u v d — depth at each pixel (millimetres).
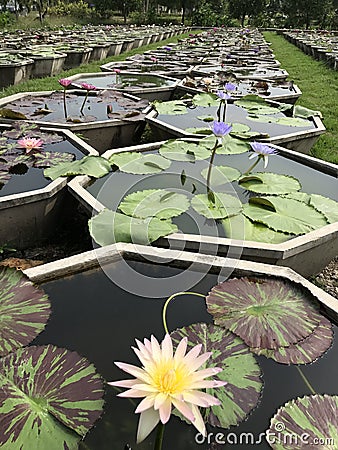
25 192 1509
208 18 17906
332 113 4148
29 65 5090
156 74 4473
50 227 1662
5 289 1003
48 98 3221
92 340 902
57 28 12969
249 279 1082
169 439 717
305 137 2373
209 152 2059
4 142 2115
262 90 3947
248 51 7637
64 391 774
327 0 17812
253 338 909
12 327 907
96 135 2494
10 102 2998
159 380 597
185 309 1000
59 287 1053
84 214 1741
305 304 1007
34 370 812
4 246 1541
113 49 7887
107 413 749
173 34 13828
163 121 2752
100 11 18062
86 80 4277
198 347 649
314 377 841
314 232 1277
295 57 8562
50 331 919
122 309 991
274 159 2064
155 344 652
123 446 701
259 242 1238
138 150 2020
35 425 705
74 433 707
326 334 935
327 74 6410
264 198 1521
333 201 1586
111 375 820
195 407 628
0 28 12250
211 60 6125
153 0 19734
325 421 746
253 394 793
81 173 1646
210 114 2967
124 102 3225
